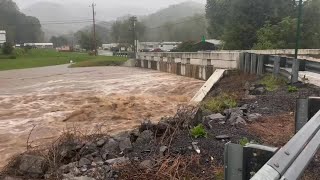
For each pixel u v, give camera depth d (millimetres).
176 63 32875
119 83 27703
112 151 6719
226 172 3113
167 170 5207
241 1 46500
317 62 12109
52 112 16703
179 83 25359
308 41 40656
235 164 3062
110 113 15547
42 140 11617
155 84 25875
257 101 10547
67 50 131750
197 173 5121
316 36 41656
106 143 7141
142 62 46406
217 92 16594
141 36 97938
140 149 6500
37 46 143125
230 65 20938
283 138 6402
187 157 5613
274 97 10797
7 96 22016
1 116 16078
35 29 143750
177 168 5188
